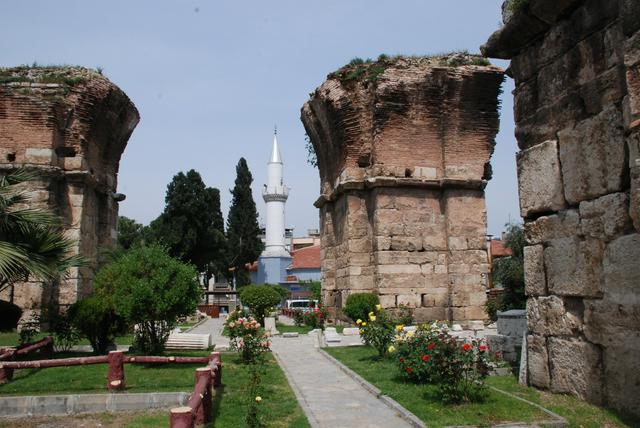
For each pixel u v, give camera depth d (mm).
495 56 9047
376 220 20328
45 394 9023
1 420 8023
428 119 20859
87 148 21312
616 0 6766
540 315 8016
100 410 8469
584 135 7246
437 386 8961
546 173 7953
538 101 8266
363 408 8352
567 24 7645
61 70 21656
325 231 24406
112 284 14398
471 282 20250
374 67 20984
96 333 14234
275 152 66438
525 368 8414
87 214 21219
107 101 21938
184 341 16469
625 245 6465
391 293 19875
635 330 6293
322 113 22609
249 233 56656
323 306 23797
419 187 20688
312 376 11422
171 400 8656
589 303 7082
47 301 18766
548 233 7910
